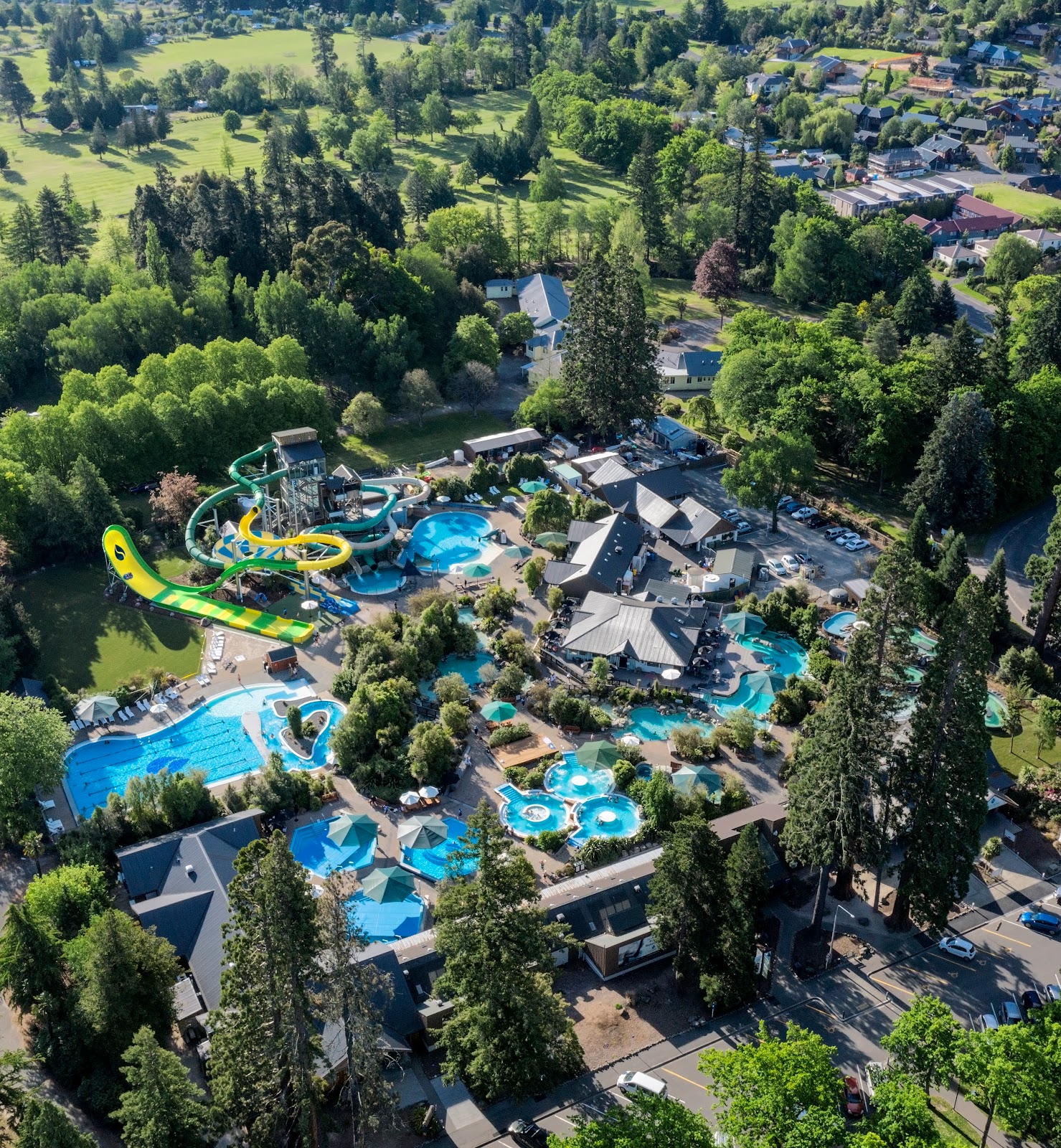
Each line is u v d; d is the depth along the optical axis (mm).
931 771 106438
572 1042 93312
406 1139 90562
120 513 175125
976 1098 92750
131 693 143875
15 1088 89812
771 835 119938
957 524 188125
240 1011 85625
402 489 191000
